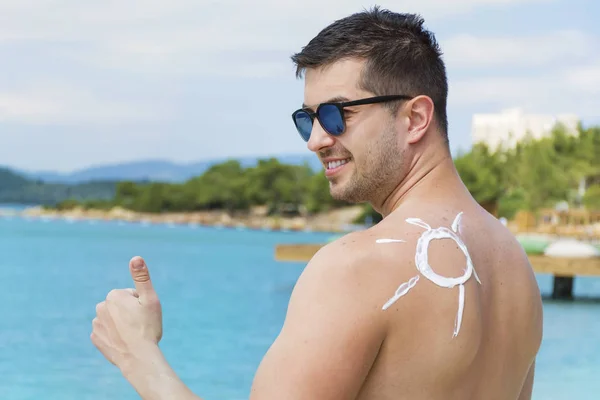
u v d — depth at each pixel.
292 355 1.32
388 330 1.35
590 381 7.89
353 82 1.51
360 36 1.51
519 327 1.56
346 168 1.55
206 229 98.38
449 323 1.38
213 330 11.52
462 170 71.44
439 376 1.37
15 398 7.23
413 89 1.52
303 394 1.30
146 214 134.75
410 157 1.54
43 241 49.09
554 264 15.41
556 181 73.06
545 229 47.25
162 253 36.16
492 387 1.50
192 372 8.47
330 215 110.62
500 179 81.56
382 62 1.50
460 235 1.48
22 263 27.17
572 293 16.31
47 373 8.38
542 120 107.00
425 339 1.36
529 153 75.50
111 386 7.78
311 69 1.56
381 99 1.51
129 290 1.52
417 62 1.53
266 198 119.31
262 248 43.62
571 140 77.94
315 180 106.06
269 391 1.32
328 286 1.35
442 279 1.39
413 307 1.36
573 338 10.83
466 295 1.41
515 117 108.38
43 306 14.56
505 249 1.58
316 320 1.33
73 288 18.16
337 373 1.31
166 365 1.43
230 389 7.65
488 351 1.48
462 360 1.39
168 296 16.41
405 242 1.41
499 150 87.88
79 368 8.66
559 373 8.34
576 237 47.31
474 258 1.49
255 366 8.81
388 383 1.36
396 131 1.52
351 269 1.36
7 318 12.82
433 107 1.54
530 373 1.72
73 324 12.16
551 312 13.98
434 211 1.50
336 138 1.54
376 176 1.53
